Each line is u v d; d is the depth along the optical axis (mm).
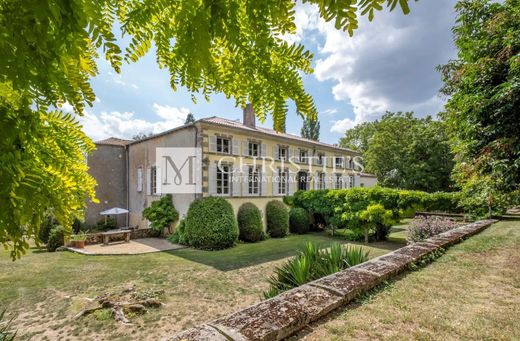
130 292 6324
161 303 5723
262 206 15320
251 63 1081
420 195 12398
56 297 6098
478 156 5078
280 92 1146
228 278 7473
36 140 985
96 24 876
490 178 4848
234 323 2191
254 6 870
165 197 14414
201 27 930
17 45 664
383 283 3545
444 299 3090
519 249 5488
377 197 12758
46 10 649
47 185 999
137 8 991
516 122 4363
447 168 25250
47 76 746
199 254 10578
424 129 26516
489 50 4879
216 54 1126
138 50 1077
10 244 862
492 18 4891
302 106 1168
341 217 13797
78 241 11570
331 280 3273
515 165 4285
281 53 1071
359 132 37375
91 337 4449
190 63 1107
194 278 7469
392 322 2559
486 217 10086
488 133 4707
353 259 4598
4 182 803
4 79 686
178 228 13125
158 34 1090
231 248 11812
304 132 36156
